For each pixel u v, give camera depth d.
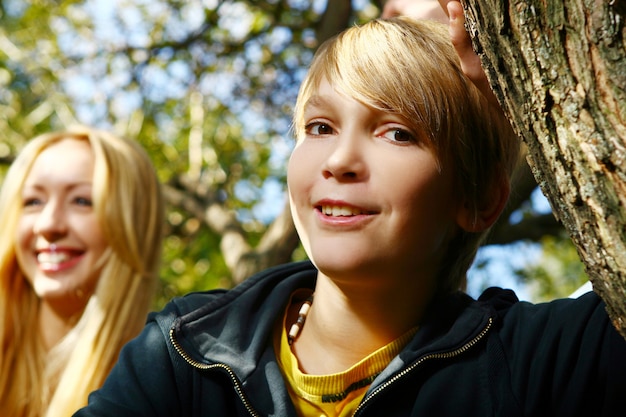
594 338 1.38
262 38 5.35
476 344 1.50
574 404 1.37
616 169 1.02
